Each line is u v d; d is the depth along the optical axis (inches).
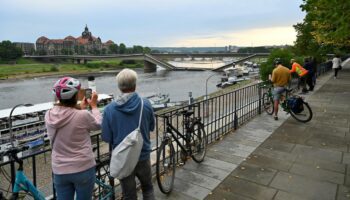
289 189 171.5
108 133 119.0
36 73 4338.1
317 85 658.2
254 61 5049.2
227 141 260.4
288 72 327.0
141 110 120.3
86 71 4690.0
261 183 179.3
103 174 149.6
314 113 369.1
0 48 5556.1
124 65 5605.3
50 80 3619.6
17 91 2647.6
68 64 5467.5
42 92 2583.7
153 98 1673.2
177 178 187.0
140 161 125.0
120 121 116.9
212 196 165.2
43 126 1035.3
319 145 246.8
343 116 349.4
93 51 7696.9
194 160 207.6
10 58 5620.1
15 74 4210.1
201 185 177.8
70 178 106.7
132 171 120.3
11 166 113.7
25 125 978.7
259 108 368.5
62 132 104.3
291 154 226.8
